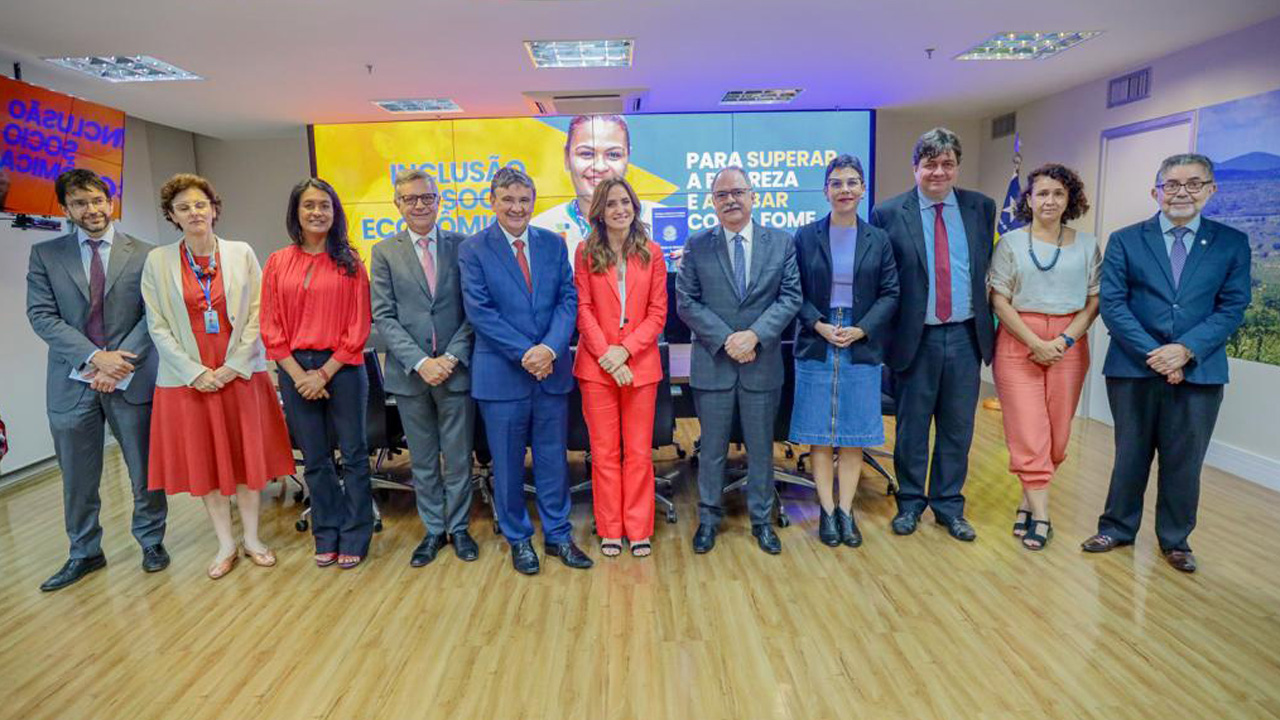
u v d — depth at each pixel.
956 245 2.86
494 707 1.98
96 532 2.92
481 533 3.22
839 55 4.46
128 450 2.85
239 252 2.80
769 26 3.85
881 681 2.05
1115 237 2.74
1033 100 5.96
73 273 2.73
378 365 3.31
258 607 2.58
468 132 6.08
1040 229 2.83
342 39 3.84
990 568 2.74
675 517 3.30
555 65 4.57
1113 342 2.77
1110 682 2.03
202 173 7.01
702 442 2.94
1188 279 2.60
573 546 2.88
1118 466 2.84
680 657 2.19
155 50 3.96
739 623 2.38
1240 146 3.96
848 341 2.82
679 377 3.21
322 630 2.41
